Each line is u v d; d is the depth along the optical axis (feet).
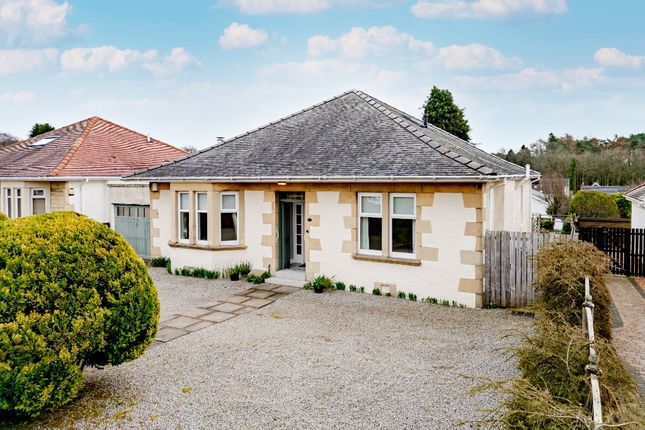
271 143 49.75
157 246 51.62
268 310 34.40
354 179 36.99
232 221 46.78
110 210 60.39
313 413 18.63
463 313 33.22
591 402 12.50
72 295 17.79
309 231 42.04
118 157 73.77
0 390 16.37
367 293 39.17
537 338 16.62
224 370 23.11
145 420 18.12
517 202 54.70
